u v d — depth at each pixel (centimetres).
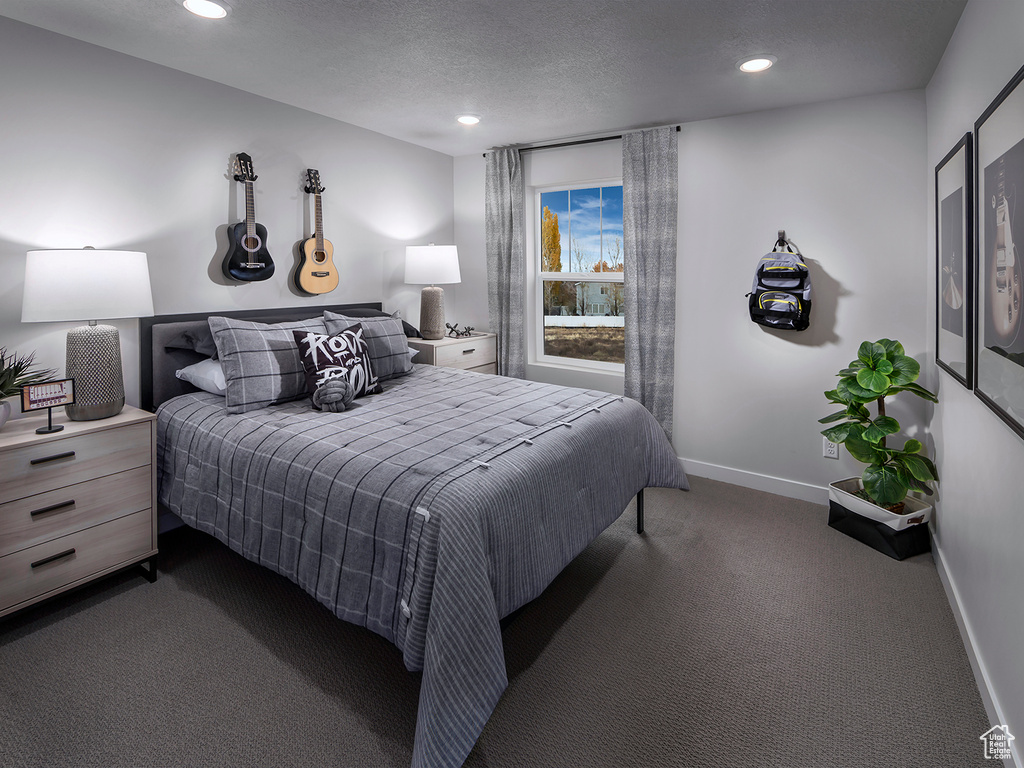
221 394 274
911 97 295
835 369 328
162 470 258
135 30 236
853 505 290
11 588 203
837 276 321
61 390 215
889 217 304
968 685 187
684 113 341
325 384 259
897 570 262
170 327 282
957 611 220
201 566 261
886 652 204
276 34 238
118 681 187
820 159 320
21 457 201
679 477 297
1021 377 144
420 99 320
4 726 167
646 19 221
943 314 247
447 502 164
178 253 289
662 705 180
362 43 246
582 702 181
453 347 407
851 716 174
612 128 375
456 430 226
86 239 255
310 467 197
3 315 235
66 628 214
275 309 338
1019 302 146
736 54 253
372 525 174
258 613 225
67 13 222
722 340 363
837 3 206
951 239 227
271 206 330
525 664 199
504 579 175
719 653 204
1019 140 145
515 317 437
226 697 180
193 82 288
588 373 425
